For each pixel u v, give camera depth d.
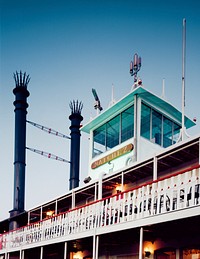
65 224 16.58
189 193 11.64
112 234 14.00
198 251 12.62
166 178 11.32
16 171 29.73
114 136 21.19
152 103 20.20
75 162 35.44
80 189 18.12
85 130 23.53
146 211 11.84
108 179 16.16
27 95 32.19
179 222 11.12
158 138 20.30
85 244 17.92
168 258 13.88
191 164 14.45
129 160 19.17
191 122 21.39
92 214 14.76
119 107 20.73
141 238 11.80
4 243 22.77
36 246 18.70
